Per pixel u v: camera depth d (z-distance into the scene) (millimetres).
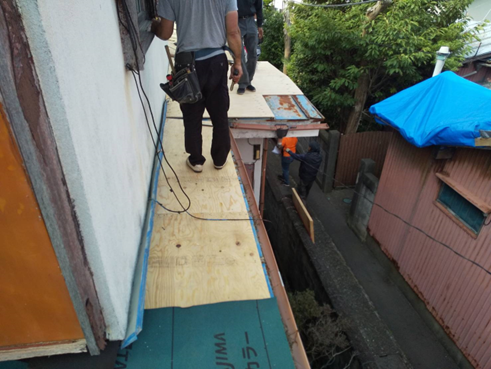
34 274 1231
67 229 1189
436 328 5121
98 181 1352
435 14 7270
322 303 5297
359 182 6953
